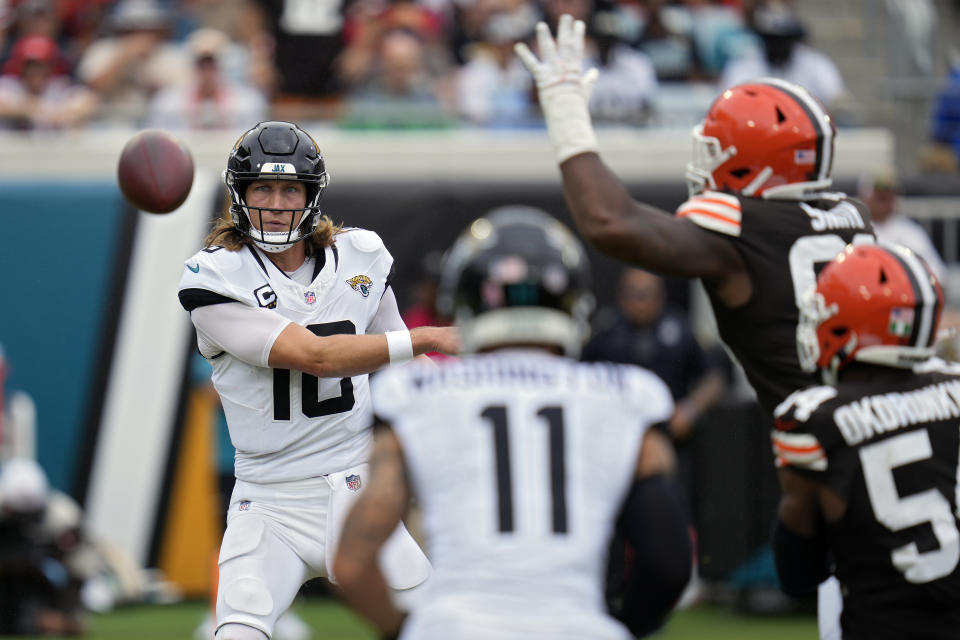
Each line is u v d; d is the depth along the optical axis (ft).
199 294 44.27
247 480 46.11
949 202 104.06
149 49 120.47
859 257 36.91
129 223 100.07
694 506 94.63
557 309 30.96
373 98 113.50
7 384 98.58
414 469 29.66
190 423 98.27
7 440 96.78
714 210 40.29
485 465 29.40
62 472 98.22
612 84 113.19
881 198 91.56
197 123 108.68
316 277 45.68
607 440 29.96
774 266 40.42
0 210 100.37
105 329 99.14
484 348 31.04
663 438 30.63
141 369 98.73
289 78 113.91
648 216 39.19
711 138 41.70
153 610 95.81
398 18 116.06
